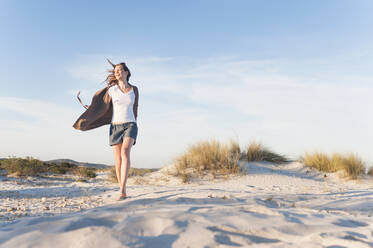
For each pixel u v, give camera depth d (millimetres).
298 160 11766
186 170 9727
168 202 3172
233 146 11336
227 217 2229
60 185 9195
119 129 4633
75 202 4980
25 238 1700
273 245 1705
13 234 1808
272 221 2189
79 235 1706
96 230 1783
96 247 1568
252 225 2047
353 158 10109
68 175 13383
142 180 9305
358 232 2072
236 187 7520
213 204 3201
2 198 5684
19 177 11367
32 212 4012
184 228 1904
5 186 8422
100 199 5258
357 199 4996
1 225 2232
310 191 6742
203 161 9875
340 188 7637
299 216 2510
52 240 1662
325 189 7242
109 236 1697
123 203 3139
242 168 9984
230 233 1879
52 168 13812
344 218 2643
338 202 4648
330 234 1897
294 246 1692
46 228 1894
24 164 12094
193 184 8516
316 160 10961
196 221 2084
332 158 10805
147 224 1976
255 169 10125
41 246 1595
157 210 2500
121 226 1922
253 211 2576
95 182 10297
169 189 6125
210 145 10383
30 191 7016
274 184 8430
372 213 3787
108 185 8938
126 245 1600
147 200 3268
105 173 14578
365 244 1719
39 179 11039
